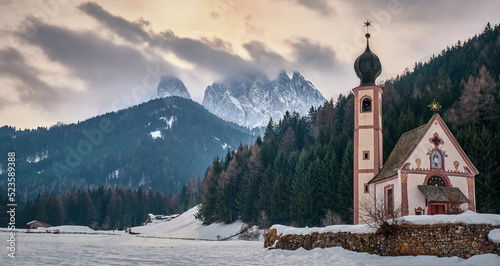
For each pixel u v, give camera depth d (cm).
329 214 7675
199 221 13075
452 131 8281
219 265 2602
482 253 2352
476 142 7100
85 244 5009
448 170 5103
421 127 5544
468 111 8962
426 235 2598
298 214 8950
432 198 4825
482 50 15125
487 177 6725
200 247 4644
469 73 13650
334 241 3125
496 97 9375
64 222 19275
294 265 2647
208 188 12862
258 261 2895
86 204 19975
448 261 2398
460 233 2464
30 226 15112
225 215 11519
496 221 2408
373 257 2756
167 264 2570
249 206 10950
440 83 12338
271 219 9944
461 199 4841
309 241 3325
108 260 2702
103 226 19938
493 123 8062
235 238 9250
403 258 2589
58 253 3128
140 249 4047
